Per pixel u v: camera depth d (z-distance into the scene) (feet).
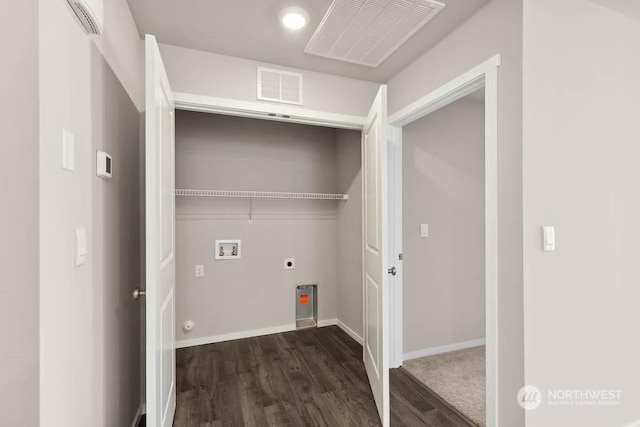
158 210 4.46
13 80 2.34
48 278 2.55
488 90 5.32
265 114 7.55
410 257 8.63
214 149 9.91
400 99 7.87
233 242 10.06
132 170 5.56
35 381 2.39
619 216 5.67
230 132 10.09
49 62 2.56
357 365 8.21
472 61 5.71
